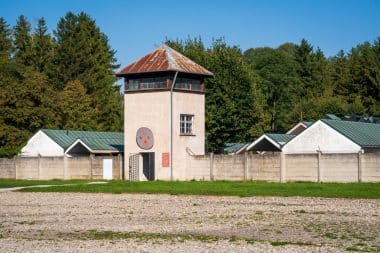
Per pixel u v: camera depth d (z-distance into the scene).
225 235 24.38
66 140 70.94
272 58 120.69
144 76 57.22
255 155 52.62
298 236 23.70
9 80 74.81
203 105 58.91
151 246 22.08
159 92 56.22
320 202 35.19
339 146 55.19
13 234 26.11
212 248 21.41
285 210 31.95
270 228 25.95
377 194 37.72
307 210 31.70
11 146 71.00
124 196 42.16
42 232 26.47
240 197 39.28
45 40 105.00
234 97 76.31
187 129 57.53
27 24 112.19
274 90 119.12
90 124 93.12
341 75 121.69
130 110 57.94
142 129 57.12
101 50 108.44
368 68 105.44
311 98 111.56
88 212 33.50
